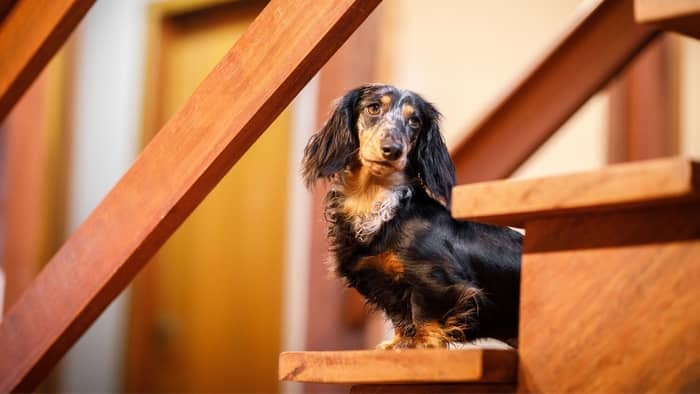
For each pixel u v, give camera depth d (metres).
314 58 1.33
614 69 2.44
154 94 4.66
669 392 0.94
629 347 0.97
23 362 1.67
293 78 1.34
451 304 1.43
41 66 1.73
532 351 1.03
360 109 1.62
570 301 1.01
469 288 1.42
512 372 1.04
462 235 1.49
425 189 1.60
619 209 0.98
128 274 1.56
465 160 2.59
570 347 1.01
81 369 4.69
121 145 4.65
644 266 0.97
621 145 4.04
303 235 4.04
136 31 4.71
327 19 1.30
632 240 0.98
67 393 4.69
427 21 3.85
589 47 2.47
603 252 1.00
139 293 4.59
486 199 1.05
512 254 1.50
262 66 1.36
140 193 1.51
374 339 3.54
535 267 1.05
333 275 1.56
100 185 4.68
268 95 1.35
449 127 3.84
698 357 0.93
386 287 1.49
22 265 4.45
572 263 1.02
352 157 1.58
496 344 2.44
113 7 4.79
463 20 3.92
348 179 1.56
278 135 4.22
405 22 3.77
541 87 2.52
